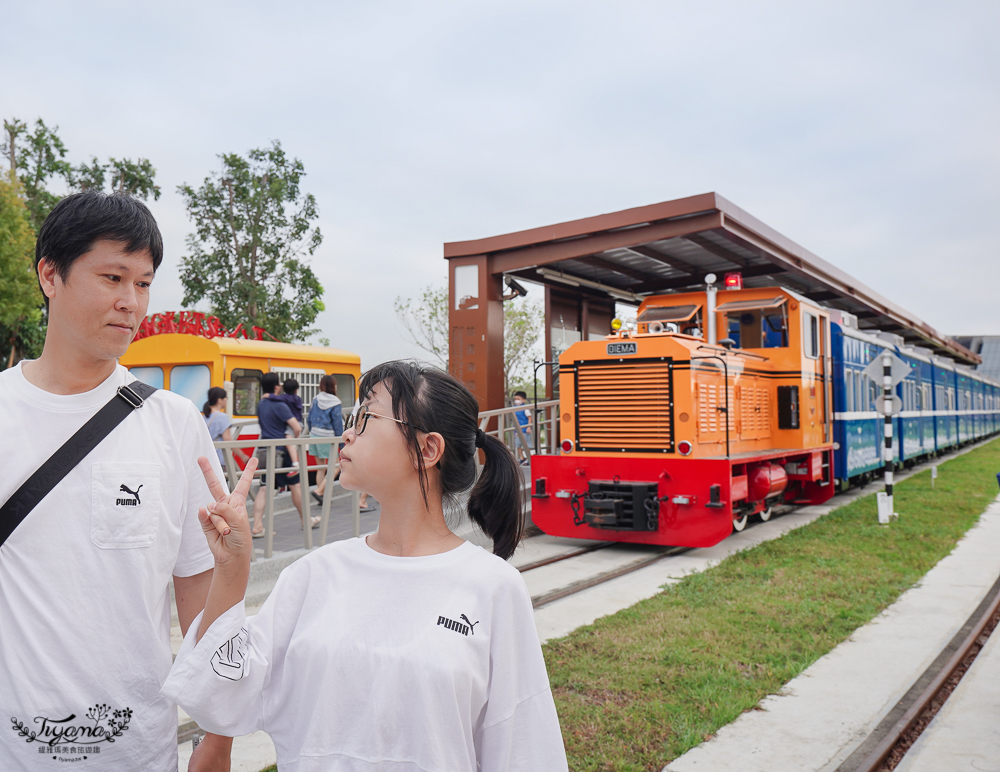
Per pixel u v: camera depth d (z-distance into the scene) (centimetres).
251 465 163
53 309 176
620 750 377
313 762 151
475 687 154
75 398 176
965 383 2988
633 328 1173
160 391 192
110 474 173
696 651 527
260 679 158
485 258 1176
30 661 162
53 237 171
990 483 1588
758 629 579
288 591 171
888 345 1666
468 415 178
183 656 153
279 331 3050
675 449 880
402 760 148
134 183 3186
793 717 429
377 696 151
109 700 168
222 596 156
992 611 648
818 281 1360
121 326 175
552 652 526
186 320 1270
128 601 172
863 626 603
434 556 166
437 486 175
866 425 1503
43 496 167
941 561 846
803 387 1127
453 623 156
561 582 753
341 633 157
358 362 1403
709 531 851
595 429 935
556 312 1397
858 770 363
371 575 165
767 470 1027
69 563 167
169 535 183
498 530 195
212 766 168
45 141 3080
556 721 162
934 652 542
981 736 409
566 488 944
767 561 821
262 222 3084
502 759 156
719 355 957
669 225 1031
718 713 424
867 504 1259
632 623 593
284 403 906
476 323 1184
